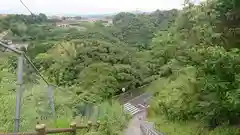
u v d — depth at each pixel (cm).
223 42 1123
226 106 954
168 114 1703
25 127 650
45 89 923
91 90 2553
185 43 1609
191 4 1667
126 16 6800
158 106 1962
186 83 1298
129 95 3086
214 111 1062
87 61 3131
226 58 863
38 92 875
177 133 1356
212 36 1118
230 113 1075
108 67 2991
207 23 1249
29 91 849
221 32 1142
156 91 2322
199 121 1368
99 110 1402
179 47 1789
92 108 1334
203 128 1254
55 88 1282
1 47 480
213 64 905
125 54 3612
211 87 948
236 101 800
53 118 846
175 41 2020
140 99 2922
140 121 1925
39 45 3306
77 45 3419
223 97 952
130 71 3294
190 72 1298
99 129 958
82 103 1301
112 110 1748
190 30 1559
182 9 1711
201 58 1109
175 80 1641
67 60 3083
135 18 6525
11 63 970
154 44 2520
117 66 3166
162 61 2380
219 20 1141
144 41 5397
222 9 1086
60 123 819
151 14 6781
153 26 5972
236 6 997
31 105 777
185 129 1379
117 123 1498
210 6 1259
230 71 879
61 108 1054
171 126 1514
